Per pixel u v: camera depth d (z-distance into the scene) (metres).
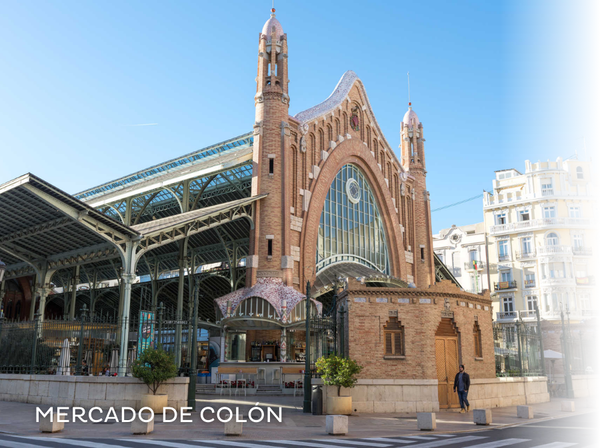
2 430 14.53
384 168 49.69
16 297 58.19
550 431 15.36
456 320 22.55
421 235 51.72
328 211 43.03
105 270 49.88
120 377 19.92
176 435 14.02
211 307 52.25
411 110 54.97
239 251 42.06
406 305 21.94
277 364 31.88
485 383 23.48
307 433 14.81
